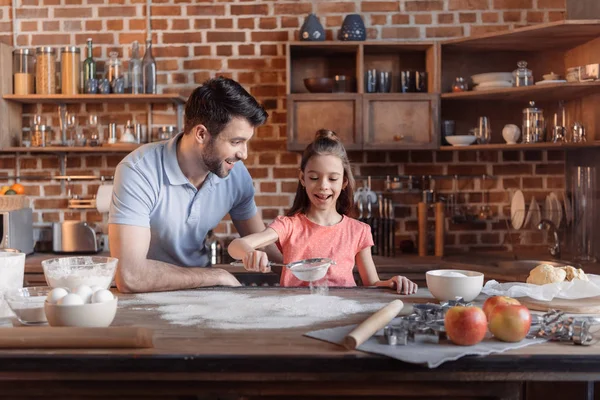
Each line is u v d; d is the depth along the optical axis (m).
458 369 1.16
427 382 1.24
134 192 1.96
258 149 3.81
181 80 3.80
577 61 3.56
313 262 1.79
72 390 1.23
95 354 1.17
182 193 2.10
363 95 3.50
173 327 1.38
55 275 1.53
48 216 3.86
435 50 3.52
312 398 1.26
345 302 1.62
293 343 1.25
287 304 1.59
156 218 2.08
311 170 2.15
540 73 3.71
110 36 3.80
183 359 1.16
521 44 3.54
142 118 3.83
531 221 3.56
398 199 3.84
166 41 3.80
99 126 3.84
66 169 3.86
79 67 3.68
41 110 3.83
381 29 3.76
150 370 1.17
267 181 3.82
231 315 1.48
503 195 3.81
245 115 1.94
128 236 1.92
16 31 3.81
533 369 1.17
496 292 1.70
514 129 3.49
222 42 3.79
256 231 2.47
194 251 2.25
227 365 1.16
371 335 1.27
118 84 3.62
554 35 3.32
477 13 3.74
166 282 1.83
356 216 3.77
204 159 2.00
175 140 2.10
